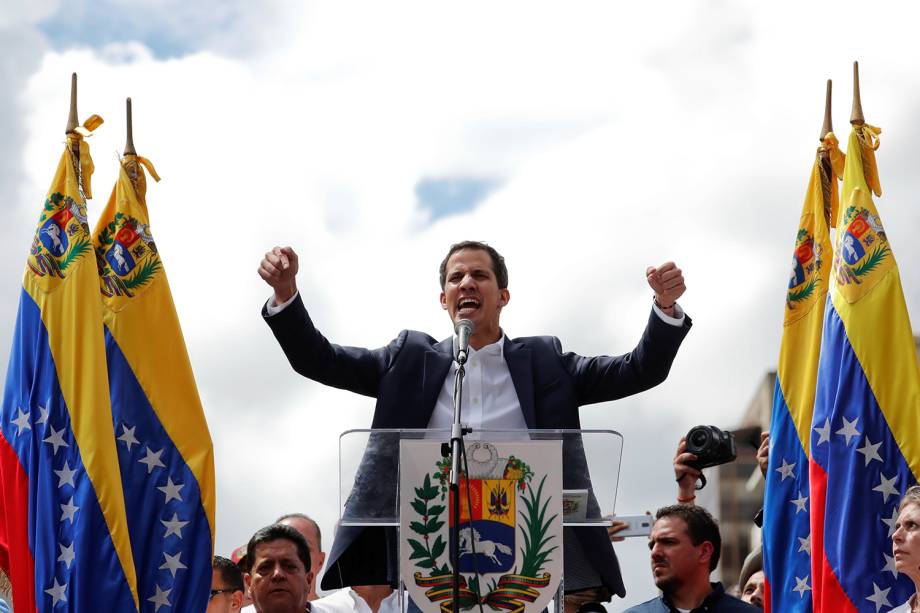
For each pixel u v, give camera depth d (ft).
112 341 44.88
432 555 36.86
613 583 40.93
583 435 37.63
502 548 36.96
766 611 44.37
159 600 42.70
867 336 44.60
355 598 51.03
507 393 43.62
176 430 44.32
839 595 42.45
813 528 43.47
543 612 36.70
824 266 47.44
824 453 44.04
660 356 42.80
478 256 44.70
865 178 46.88
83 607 41.93
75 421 43.50
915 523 39.27
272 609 46.26
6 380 44.32
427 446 37.35
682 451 51.96
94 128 46.68
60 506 42.83
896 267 45.32
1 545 42.88
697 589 47.96
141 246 46.09
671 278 42.68
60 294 44.70
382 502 37.55
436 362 43.83
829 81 49.06
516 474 37.19
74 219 45.42
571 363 44.45
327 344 43.75
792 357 46.78
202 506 43.68
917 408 43.62
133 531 43.11
